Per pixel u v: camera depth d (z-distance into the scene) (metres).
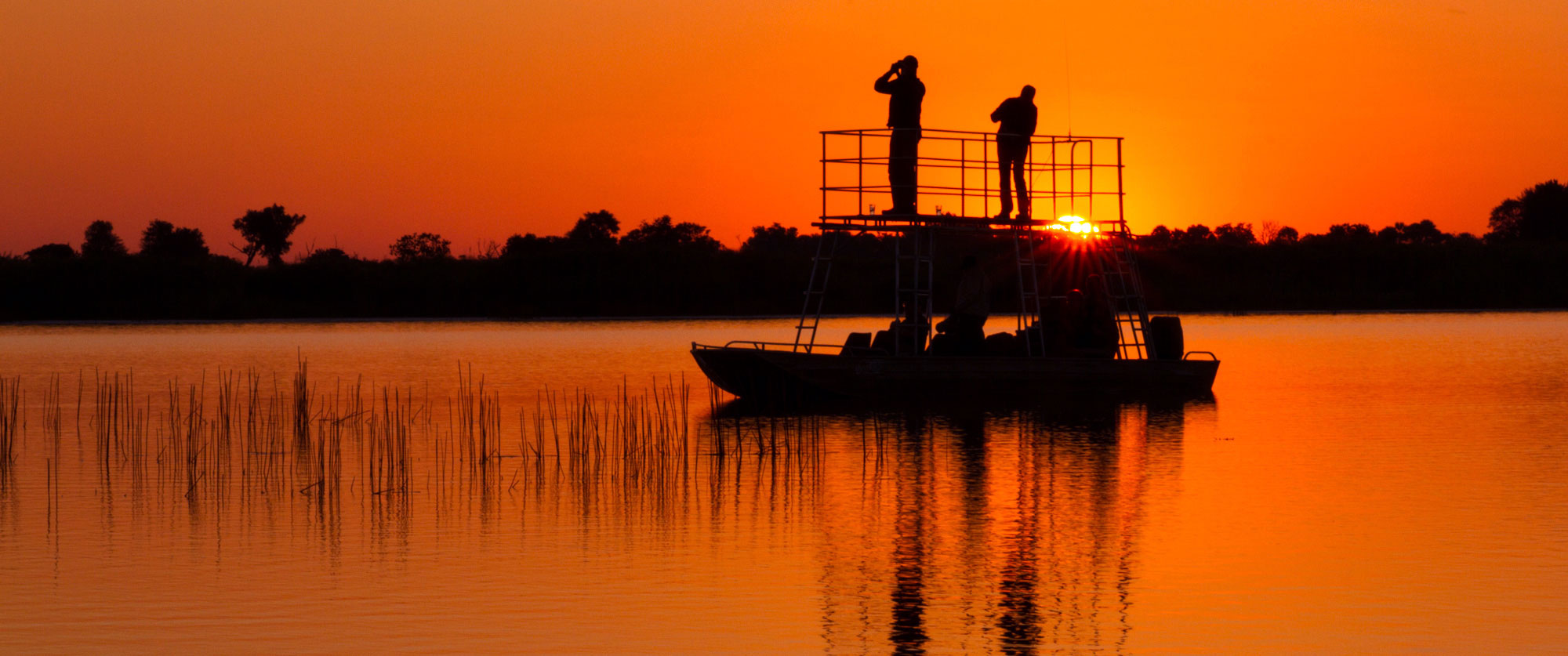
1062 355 61.00
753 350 55.53
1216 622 24.06
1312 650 22.47
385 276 157.12
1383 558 28.39
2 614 24.84
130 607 25.25
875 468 40.44
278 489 37.44
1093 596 25.78
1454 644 22.64
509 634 23.58
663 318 147.62
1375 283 168.00
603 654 22.53
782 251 167.00
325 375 75.19
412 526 32.31
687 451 42.28
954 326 59.62
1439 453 42.88
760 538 30.84
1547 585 26.09
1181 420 51.97
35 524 32.72
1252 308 159.62
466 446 45.56
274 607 25.23
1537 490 36.03
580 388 67.00
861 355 56.88
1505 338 104.31
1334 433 48.12
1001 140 59.19
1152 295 160.00
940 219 58.16
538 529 31.88
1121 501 34.91
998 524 32.09
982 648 22.81
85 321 146.38
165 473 40.16
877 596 25.89
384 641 23.17
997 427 49.88
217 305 149.75
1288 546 29.55
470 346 101.00
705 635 23.53
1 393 48.59
